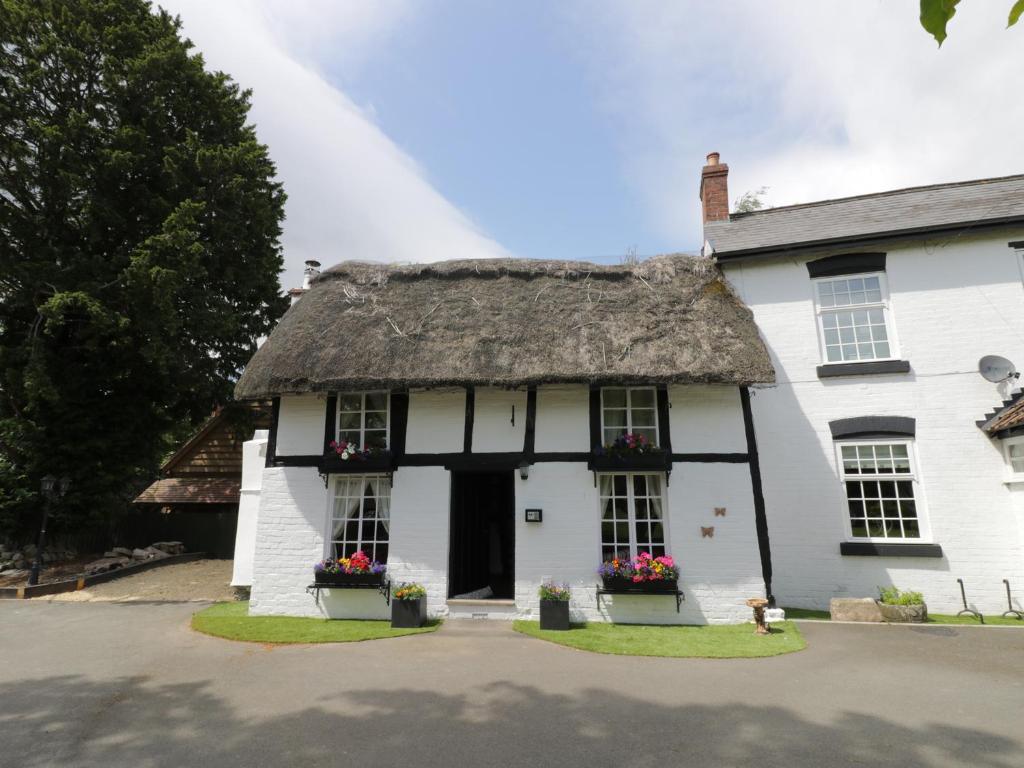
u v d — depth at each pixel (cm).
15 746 452
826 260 1132
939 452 1011
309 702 545
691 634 822
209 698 558
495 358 988
